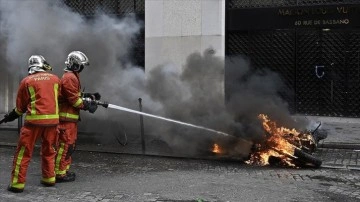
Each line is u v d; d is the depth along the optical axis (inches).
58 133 253.6
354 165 306.8
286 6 482.9
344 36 470.0
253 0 496.1
